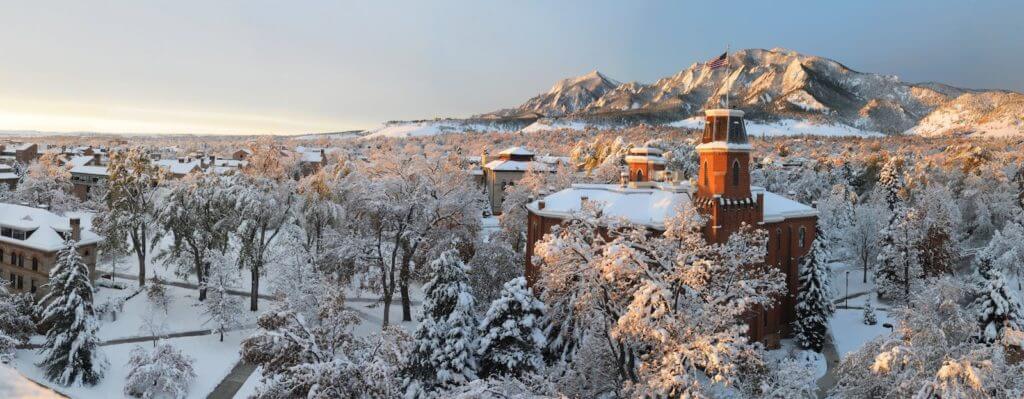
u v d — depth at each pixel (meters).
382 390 29.47
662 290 29.19
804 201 116.12
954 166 145.38
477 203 72.81
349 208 68.19
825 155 191.00
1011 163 140.62
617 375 36.38
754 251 36.06
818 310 59.12
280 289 57.59
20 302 60.06
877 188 118.38
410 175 65.31
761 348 36.38
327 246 64.75
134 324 63.91
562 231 39.84
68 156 191.62
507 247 67.62
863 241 92.50
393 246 70.50
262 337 33.50
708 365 29.55
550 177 93.75
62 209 101.88
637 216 56.62
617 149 116.25
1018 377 30.41
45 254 63.25
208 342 60.78
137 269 82.12
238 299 63.75
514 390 33.28
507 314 43.28
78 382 50.28
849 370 35.00
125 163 72.12
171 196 68.12
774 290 38.62
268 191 68.12
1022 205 115.62
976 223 110.19
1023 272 80.56
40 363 51.75
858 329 66.56
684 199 57.00
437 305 46.53
